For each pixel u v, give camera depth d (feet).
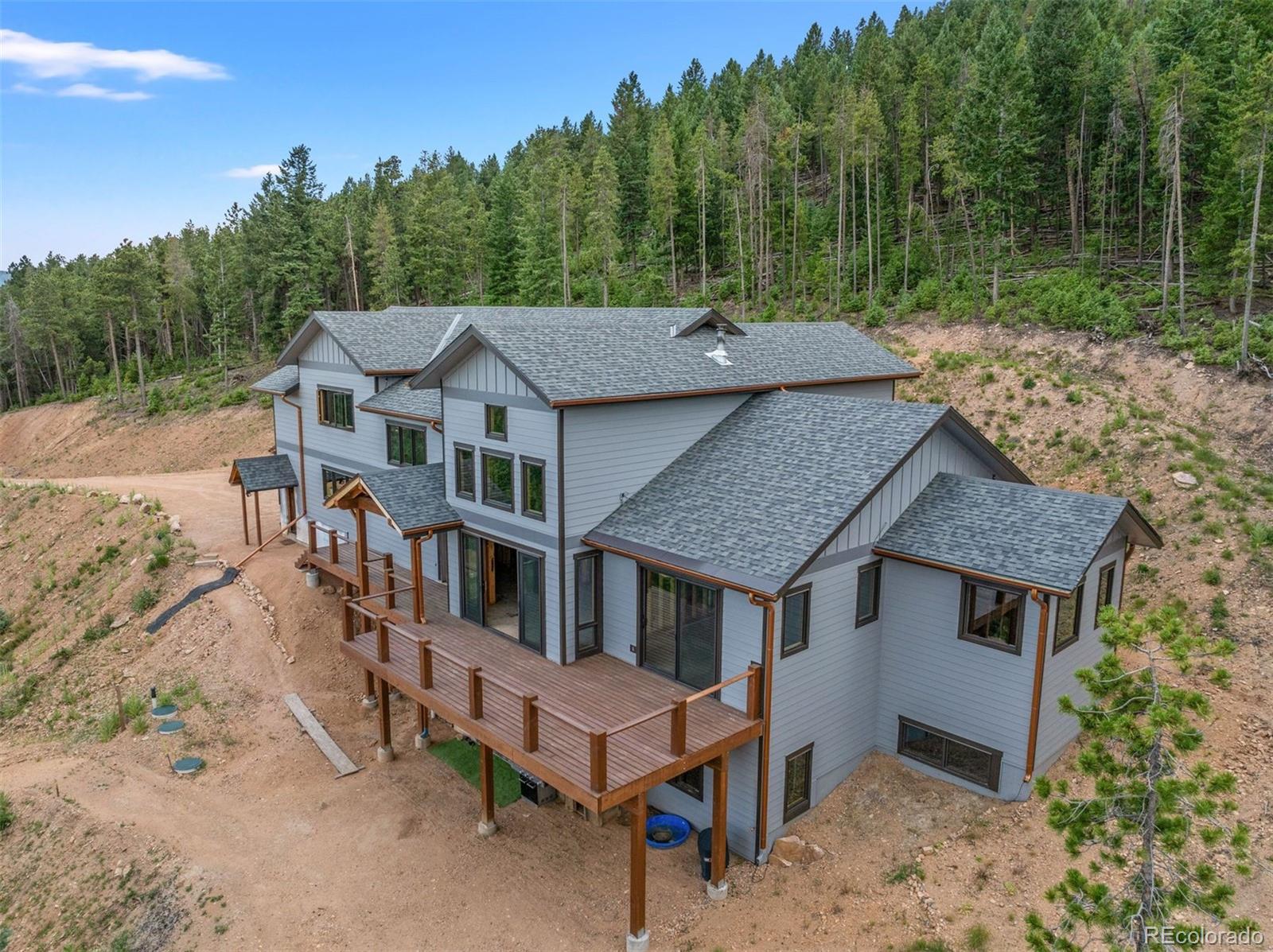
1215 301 111.55
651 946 42.16
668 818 51.78
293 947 43.86
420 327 91.86
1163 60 140.46
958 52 217.15
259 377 220.02
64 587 108.27
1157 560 71.67
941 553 49.14
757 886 45.50
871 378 79.66
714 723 46.26
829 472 51.88
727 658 48.29
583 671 54.60
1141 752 28.45
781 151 182.19
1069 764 50.16
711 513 52.42
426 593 72.13
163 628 86.84
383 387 83.35
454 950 42.93
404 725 67.26
